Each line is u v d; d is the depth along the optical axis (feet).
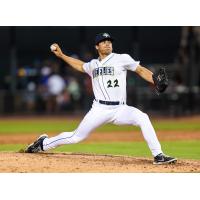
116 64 110.52
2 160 111.04
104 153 134.00
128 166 107.45
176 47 345.10
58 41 346.13
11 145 155.84
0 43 347.77
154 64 346.74
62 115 302.66
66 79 329.93
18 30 343.26
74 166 106.73
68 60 115.44
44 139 119.03
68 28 344.90
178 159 118.73
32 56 347.15
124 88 111.65
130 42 342.64
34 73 344.49
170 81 315.37
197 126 226.38
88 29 340.59
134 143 160.25
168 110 312.50
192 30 303.27
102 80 110.83
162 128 217.77
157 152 109.60
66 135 115.96
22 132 204.54
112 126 239.50
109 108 111.14
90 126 112.68
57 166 106.42
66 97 316.19
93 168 105.09
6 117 297.33
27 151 121.60
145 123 109.60
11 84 338.95
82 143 160.76
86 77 302.25
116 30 341.82
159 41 345.51
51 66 308.81
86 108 318.24
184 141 165.27
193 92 306.55
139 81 331.36
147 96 320.70
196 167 107.65
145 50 347.15
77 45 346.13
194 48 313.53
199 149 143.43
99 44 111.14
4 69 349.82
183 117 282.36
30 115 308.19
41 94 315.17
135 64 109.81
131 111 110.93
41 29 344.69
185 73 320.09
